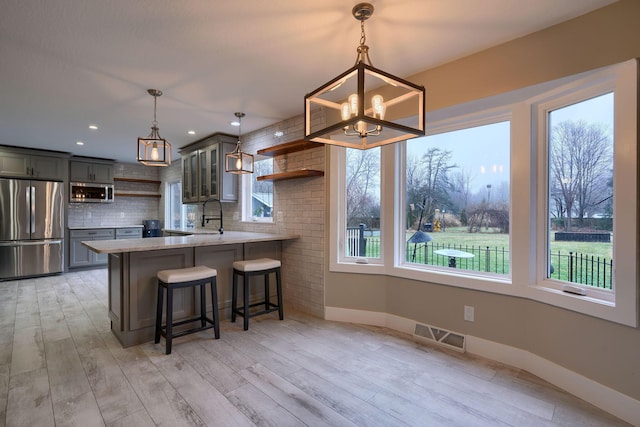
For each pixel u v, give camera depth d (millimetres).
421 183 2990
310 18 1875
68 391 1978
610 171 1918
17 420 1705
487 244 2586
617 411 1747
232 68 2510
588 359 1891
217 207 5242
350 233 3324
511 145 2357
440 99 2469
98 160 6254
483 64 2246
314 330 3008
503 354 2371
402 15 1848
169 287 2525
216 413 1777
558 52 1925
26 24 1907
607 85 1887
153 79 2695
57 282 4973
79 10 1781
